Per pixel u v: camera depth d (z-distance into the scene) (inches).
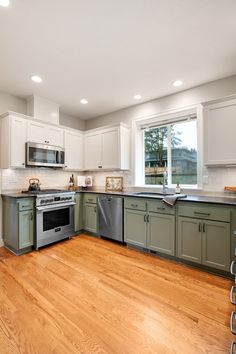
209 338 54.0
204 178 114.3
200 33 74.9
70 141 155.5
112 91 126.3
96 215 141.3
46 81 113.0
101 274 88.8
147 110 141.9
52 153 138.2
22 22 69.2
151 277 86.5
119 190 154.9
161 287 78.7
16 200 109.1
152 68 99.7
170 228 102.8
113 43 80.7
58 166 142.3
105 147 151.4
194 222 94.3
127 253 113.1
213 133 100.4
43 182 147.9
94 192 142.3
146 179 151.6
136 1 61.4
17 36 76.0
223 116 97.3
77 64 96.0
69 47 83.0
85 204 149.7
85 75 106.5
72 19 68.2
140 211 115.3
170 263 100.5
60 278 85.0
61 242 131.4
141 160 151.3
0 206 123.0
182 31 73.9
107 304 68.2
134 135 148.1
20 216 110.0
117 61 93.7
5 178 125.4
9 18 67.3
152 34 75.5
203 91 116.2
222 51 85.7
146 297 72.2
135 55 89.0
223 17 67.2
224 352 49.7
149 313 63.8
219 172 109.6
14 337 54.1
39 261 101.9
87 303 68.7
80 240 135.5
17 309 65.2
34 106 130.8
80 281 82.8
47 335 54.7
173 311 64.8
